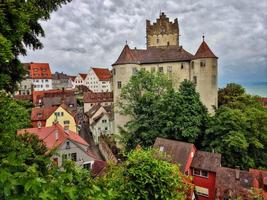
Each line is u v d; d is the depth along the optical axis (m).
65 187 2.89
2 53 4.30
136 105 35.28
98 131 47.69
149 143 31.05
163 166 7.36
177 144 26.03
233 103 36.78
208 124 30.17
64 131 32.34
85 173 3.48
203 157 25.62
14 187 2.56
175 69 40.72
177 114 29.84
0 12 4.57
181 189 8.38
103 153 38.41
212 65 37.50
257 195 17.11
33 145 9.80
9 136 4.34
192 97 30.95
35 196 2.58
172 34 51.50
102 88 111.00
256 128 29.58
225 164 28.11
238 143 26.14
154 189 6.99
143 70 36.53
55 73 121.50
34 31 7.21
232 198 20.38
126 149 33.66
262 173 22.38
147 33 52.41
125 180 7.11
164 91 36.62
